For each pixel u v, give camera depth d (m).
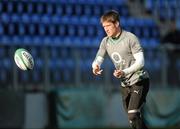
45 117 44.34
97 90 46.22
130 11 63.56
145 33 61.72
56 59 45.47
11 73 43.66
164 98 48.31
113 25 22.39
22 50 25.02
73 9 59.75
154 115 47.72
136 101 23.16
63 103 44.84
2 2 56.03
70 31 57.62
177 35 61.78
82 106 45.53
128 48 22.67
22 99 43.34
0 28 54.56
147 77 23.47
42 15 57.47
